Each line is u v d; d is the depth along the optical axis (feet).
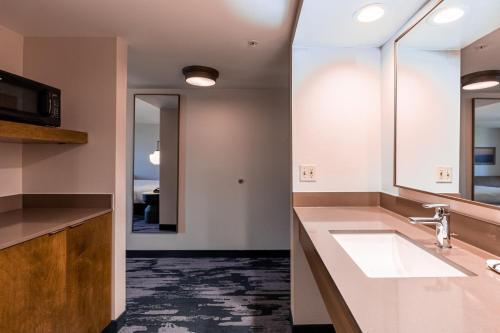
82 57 6.36
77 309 5.12
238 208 11.12
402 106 5.29
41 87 5.15
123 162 6.66
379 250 4.28
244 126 11.02
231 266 10.10
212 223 11.11
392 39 5.64
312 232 4.23
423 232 4.18
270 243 11.13
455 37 3.98
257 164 11.08
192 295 7.88
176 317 6.77
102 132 6.34
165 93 10.93
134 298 7.70
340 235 4.30
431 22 4.45
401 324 1.86
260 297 7.77
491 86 3.30
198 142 11.02
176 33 6.22
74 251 5.05
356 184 6.17
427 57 4.52
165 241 11.05
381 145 6.14
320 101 6.15
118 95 6.43
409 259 3.90
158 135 10.98
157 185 11.03
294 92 6.13
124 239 6.67
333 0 4.35
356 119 6.15
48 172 6.37
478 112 3.52
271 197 11.10
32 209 6.19
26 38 6.39
